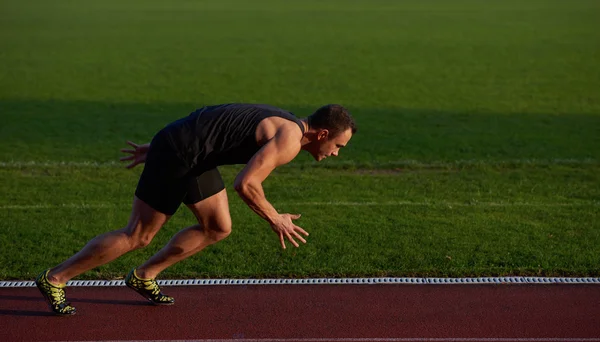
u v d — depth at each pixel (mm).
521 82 16297
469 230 6426
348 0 38250
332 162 9289
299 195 7797
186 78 16953
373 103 14219
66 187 8070
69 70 17797
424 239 6172
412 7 34156
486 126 12023
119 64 18734
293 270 5453
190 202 4348
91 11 32031
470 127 11938
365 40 23234
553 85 15891
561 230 6434
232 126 4160
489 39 23219
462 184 8305
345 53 20688
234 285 5168
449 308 4762
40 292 5059
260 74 17516
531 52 20547
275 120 4117
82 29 25812
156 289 4770
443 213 6977
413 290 5070
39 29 25688
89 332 4426
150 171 4234
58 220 6734
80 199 7598
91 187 8086
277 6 34812
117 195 7766
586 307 4777
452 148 10445
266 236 6266
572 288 5098
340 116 4203
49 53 20422
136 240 4395
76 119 12500
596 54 20000
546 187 8148
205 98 14812
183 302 4867
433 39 23375
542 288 5098
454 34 24516
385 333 4395
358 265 5551
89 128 11797
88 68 18109
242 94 15258
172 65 18641
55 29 25734
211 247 5945
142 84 16188
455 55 20188
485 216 6871
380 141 10836
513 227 6520
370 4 35875
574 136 11258
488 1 37031
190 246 4559
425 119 12617
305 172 8844
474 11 31891
